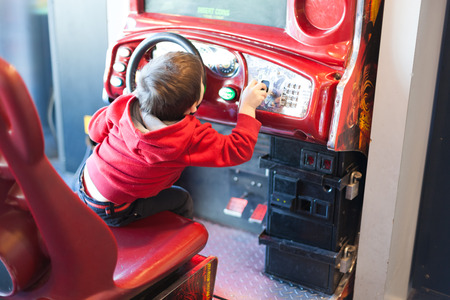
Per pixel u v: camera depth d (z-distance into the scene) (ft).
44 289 3.80
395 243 5.86
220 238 7.70
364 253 5.90
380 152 5.41
